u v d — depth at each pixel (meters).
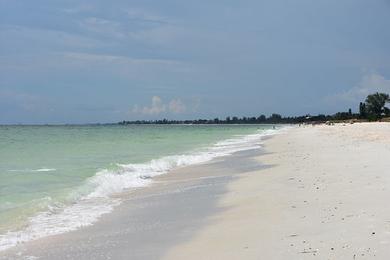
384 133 49.34
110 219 12.82
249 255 8.15
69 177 21.31
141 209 14.24
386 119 143.12
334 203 11.80
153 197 16.56
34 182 19.50
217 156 34.31
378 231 8.59
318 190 14.24
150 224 11.95
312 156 27.80
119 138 68.75
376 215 9.86
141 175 22.86
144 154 36.47
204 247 9.19
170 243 9.83
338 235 8.66
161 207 14.45
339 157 25.17
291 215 11.03
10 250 9.75
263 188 16.39
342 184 14.87
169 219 12.48
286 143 47.34
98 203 15.45
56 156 33.28
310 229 9.42
